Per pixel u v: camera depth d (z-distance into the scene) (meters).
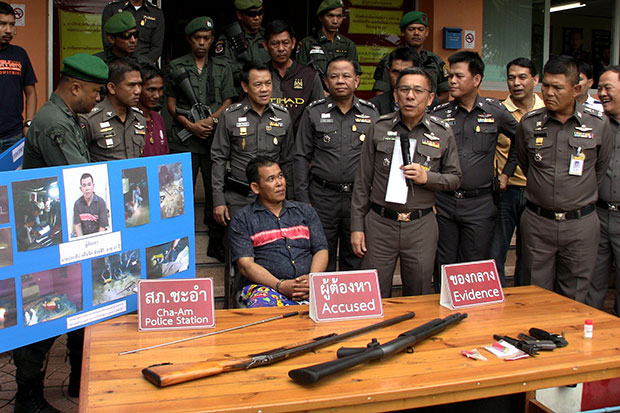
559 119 3.52
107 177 2.73
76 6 5.76
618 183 3.98
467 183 3.96
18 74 4.69
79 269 2.65
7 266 2.43
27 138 2.94
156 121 4.33
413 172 3.20
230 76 4.90
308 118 4.05
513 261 5.41
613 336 2.51
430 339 2.46
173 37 8.20
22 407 3.03
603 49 7.58
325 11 5.23
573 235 3.53
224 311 2.81
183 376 2.02
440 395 2.07
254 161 3.46
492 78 7.00
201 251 4.86
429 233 3.44
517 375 2.13
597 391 2.72
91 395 1.94
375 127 3.47
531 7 7.06
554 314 2.79
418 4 6.75
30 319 2.51
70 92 2.93
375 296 2.75
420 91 3.23
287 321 2.67
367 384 2.04
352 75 3.92
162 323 2.55
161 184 2.95
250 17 4.99
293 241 3.47
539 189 3.59
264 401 1.90
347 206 4.06
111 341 2.42
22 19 5.54
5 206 2.41
